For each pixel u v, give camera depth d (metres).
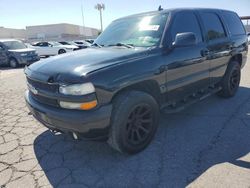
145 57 3.31
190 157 3.20
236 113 4.62
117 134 3.02
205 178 2.76
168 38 3.64
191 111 4.81
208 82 4.62
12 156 3.46
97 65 2.98
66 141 3.83
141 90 3.35
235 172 2.83
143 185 2.72
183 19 4.07
